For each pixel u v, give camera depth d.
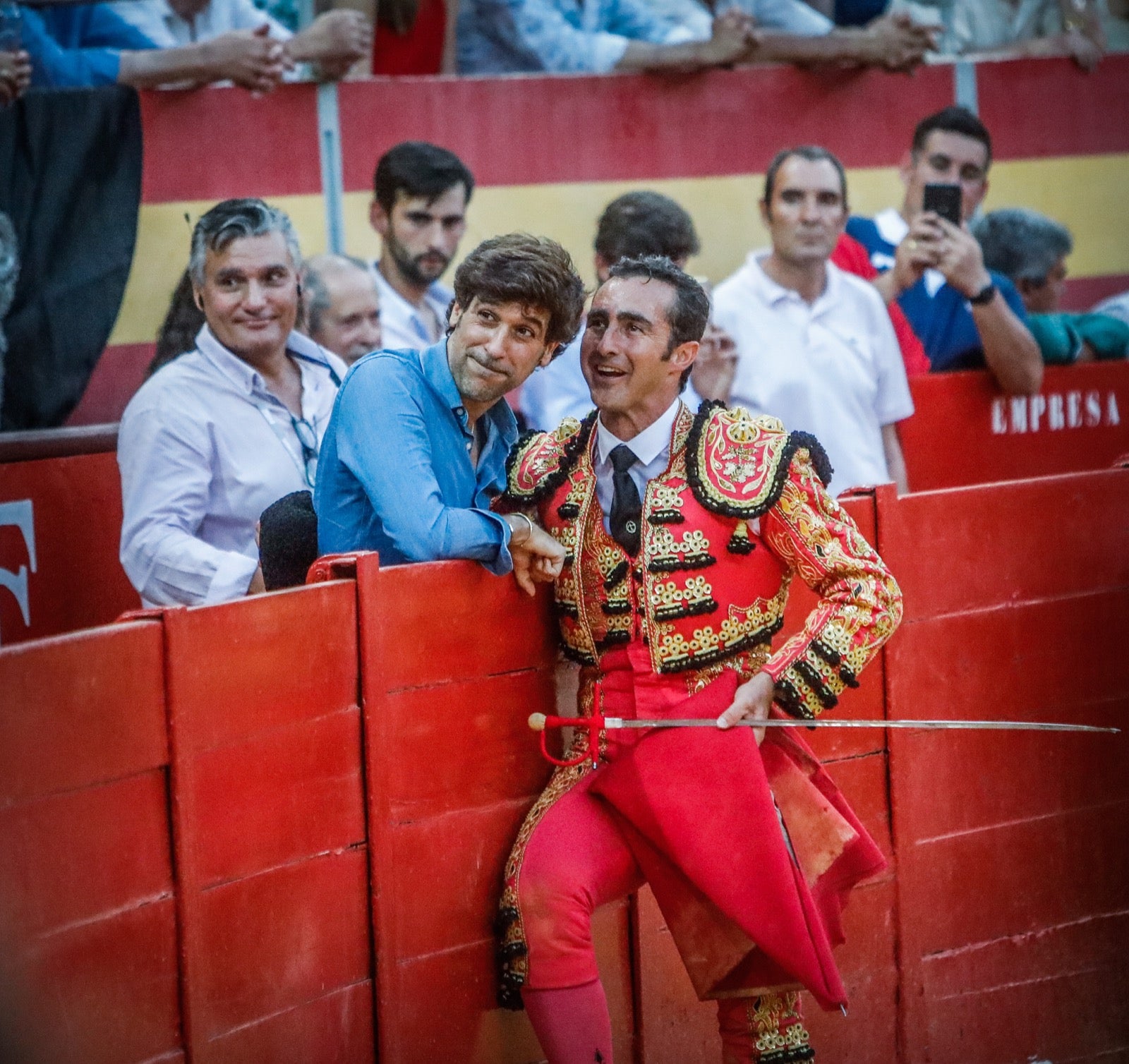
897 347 19.95
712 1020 13.44
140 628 10.28
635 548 11.47
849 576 11.55
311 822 11.34
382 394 11.56
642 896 12.94
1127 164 21.41
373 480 11.45
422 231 17.97
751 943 11.51
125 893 10.28
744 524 11.42
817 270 19.31
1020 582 15.20
